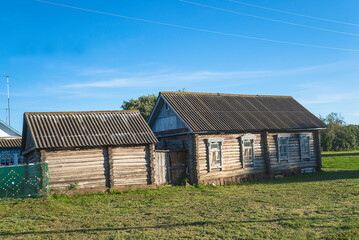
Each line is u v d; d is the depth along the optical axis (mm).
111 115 21516
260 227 10492
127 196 17703
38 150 17547
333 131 74125
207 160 22438
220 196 17469
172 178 21547
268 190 19156
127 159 19578
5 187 16391
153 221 11961
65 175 17922
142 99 63750
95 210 14320
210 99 26875
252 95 30391
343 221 10797
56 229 11203
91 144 18375
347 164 36062
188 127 21719
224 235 9719
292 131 27500
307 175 26562
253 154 24859
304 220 11180
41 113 19891
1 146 28922
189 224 11258
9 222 12258
